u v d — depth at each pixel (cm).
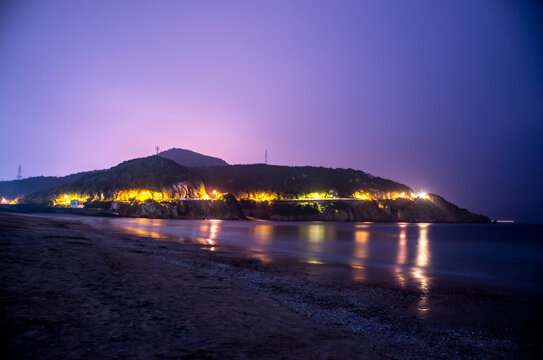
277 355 634
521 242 7044
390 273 2264
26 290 866
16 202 19400
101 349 568
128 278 1202
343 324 977
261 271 1962
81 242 2230
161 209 16588
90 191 18212
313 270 2198
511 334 1052
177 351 597
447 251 4503
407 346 848
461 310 1327
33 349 535
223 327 774
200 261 2134
